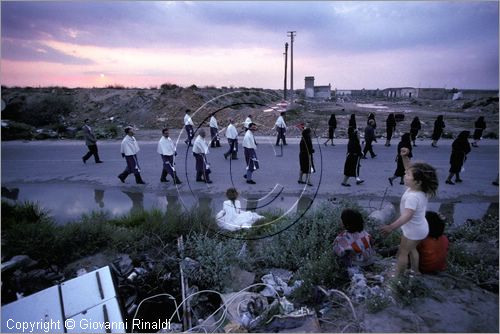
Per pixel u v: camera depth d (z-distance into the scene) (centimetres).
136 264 525
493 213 754
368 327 333
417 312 348
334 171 1135
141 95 2942
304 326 347
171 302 443
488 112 3416
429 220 420
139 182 1002
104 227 620
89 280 416
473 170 1156
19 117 2597
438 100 5494
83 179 1058
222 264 473
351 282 423
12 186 988
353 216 449
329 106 4081
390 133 1603
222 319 386
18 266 495
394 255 524
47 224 611
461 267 454
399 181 1012
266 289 437
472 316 340
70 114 2850
